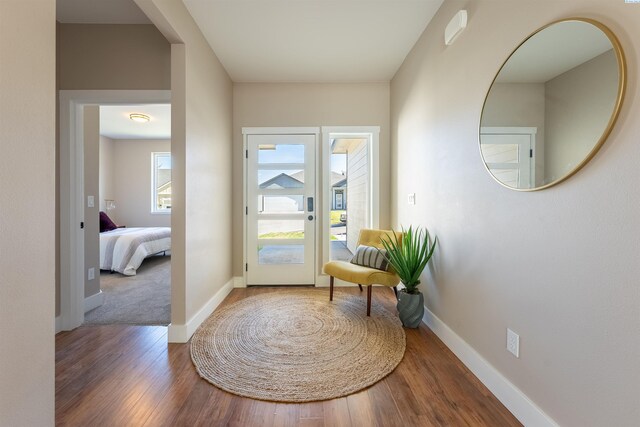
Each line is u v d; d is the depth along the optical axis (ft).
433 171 7.57
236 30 7.99
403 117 9.86
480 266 5.55
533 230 4.27
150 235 14.78
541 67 4.06
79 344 6.86
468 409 4.72
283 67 10.17
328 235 11.65
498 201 5.02
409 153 9.34
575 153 3.56
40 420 3.18
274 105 11.38
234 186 11.43
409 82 9.26
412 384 5.36
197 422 4.42
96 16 7.50
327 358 6.20
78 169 7.92
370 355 6.31
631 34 2.99
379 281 8.50
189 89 7.16
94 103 7.93
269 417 4.54
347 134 11.62
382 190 11.48
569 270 3.69
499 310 5.01
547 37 3.96
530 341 4.32
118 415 4.55
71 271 7.71
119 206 20.86
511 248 4.72
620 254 3.09
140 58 7.78
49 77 3.26
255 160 11.47
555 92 3.84
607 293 3.22
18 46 2.92
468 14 5.88
